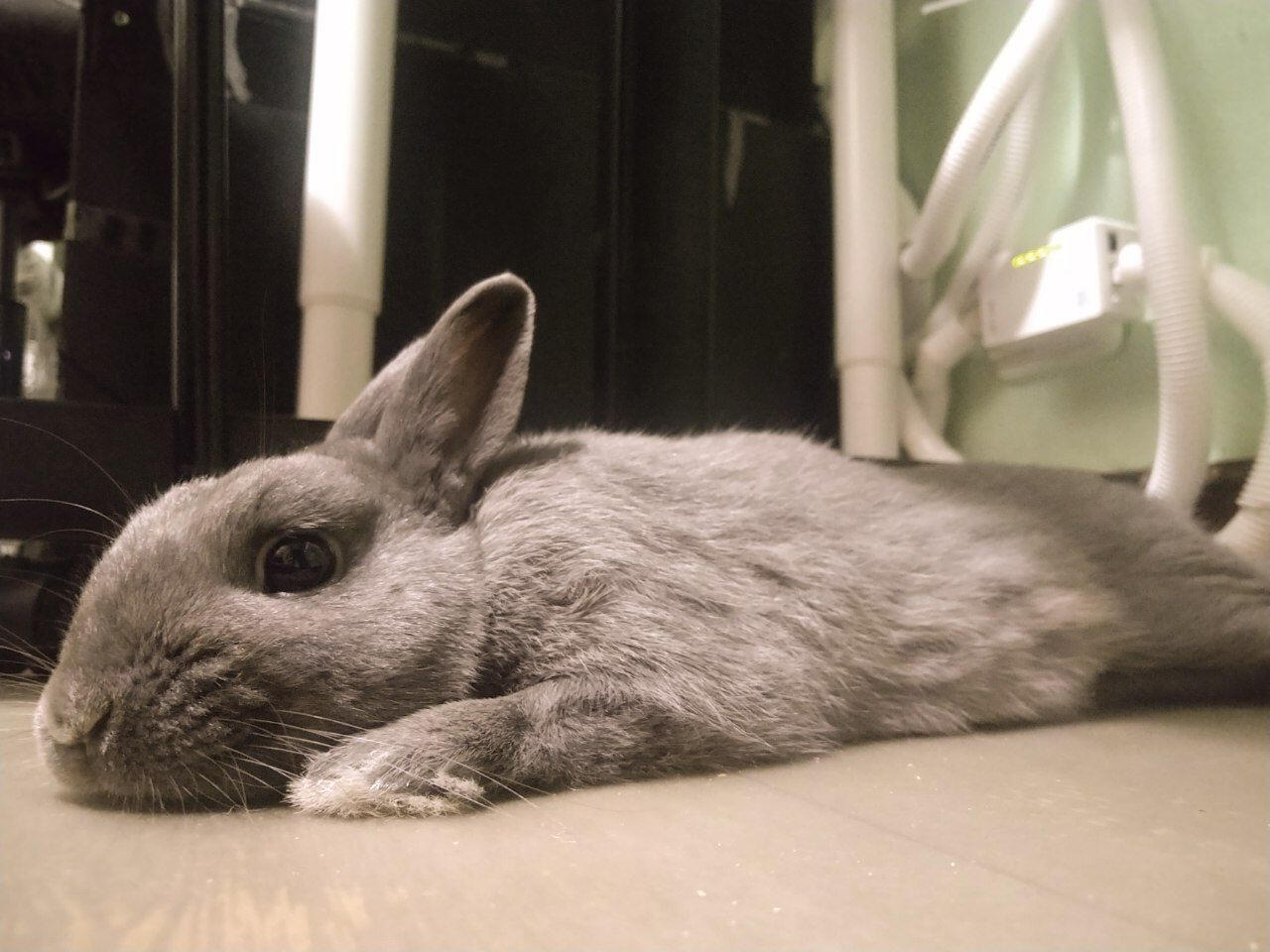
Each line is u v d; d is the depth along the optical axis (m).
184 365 0.33
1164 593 0.30
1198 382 0.39
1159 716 0.29
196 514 0.21
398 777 0.19
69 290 0.38
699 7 0.43
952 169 0.45
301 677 0.20
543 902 0.14
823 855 0.16
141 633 0.19
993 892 0.14
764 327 0.52
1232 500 0.42
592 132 0.48
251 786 0.19
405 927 0.13
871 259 0.48
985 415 0.54
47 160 0.51
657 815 0.18
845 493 0.28
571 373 0.47
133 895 0.14
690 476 0.26
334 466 0.23
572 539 0.23
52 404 0.33
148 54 0.39
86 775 0.19
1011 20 0.51
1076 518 0.31
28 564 0.33
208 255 0.33
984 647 0.27
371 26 0.38
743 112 0.51
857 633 0.25
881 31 0.48
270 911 0.13
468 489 0.24
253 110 0.41
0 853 0.16
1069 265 0.45
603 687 0.22
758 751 0.22
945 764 0.23
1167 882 0.15
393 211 0.45
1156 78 0.41
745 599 0.24
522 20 0.46
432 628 0.21
